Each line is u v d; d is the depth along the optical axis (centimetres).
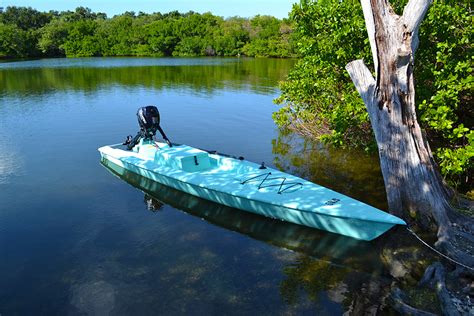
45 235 798
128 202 962
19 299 610
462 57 914
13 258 716
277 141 1495
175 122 1745
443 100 838
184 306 595
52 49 6294
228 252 749
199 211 933
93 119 1792
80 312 582
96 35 6688
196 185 947
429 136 1120
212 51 6862
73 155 1299
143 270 685
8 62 5059
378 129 800
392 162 788
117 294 621
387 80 755
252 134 1583
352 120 1039
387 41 734
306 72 1264
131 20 7825
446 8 871
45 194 992
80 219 868
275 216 860
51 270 682
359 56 1024
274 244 781
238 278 667
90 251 743
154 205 951
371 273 681
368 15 745
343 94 1127
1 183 1055
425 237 746
